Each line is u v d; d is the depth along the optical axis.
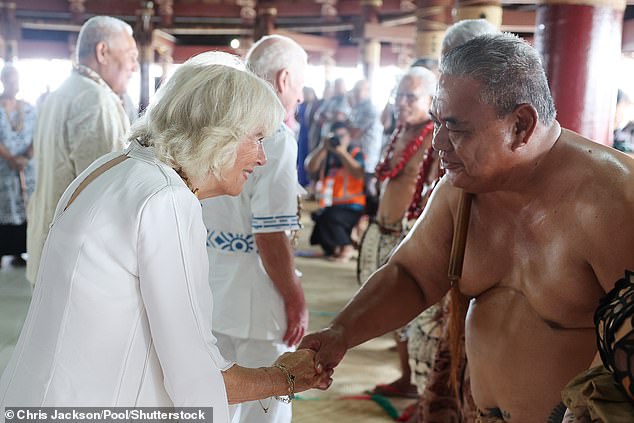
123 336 1.27
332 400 3.28
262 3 15.19
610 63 2.88
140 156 1.36
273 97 1.42
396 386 3.34
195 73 1.38
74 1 15.52
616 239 1.31
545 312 1.43
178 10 15.41
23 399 1.27
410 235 1.74
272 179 2.17
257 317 2.26
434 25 7.13
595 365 1.17
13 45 15.62
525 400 1.49
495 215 1.50
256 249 2.26
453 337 1.67
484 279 1.54
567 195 1.38
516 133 1.36
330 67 17.67
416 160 3.26
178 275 1.28
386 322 1.71
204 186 1.41
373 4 14.10
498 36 1.38
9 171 5.61
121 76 2.69
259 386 1.47
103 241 1.26
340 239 6.39
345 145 6.32
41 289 1.31
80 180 1.38
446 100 1.37
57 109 2.61
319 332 1.67
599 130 2.91
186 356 1.28
